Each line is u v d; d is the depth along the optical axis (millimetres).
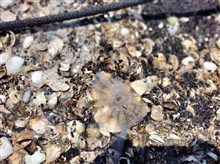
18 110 298
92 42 327
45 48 320
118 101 299
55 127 291
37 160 281
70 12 320
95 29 334
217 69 321
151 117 296
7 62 311
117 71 313
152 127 293
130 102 299
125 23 339
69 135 288
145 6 348
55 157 281
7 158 282
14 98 301
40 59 316
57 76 308
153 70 318
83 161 283
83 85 306
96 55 320
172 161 283
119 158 283
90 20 337
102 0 346
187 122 297
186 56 328
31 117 295
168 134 291
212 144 290
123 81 308
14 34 324
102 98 300
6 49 320
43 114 296
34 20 317
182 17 344
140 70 314
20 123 292
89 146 286
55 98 300
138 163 283
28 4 339
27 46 321
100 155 284
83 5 343
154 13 345
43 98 301
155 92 306
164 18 344
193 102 304
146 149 286
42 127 290
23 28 328
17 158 282
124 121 293
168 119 298
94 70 312
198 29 341
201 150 287
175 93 307
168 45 332
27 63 314
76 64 315
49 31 330
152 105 300
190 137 291
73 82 307
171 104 302
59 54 319
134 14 344
